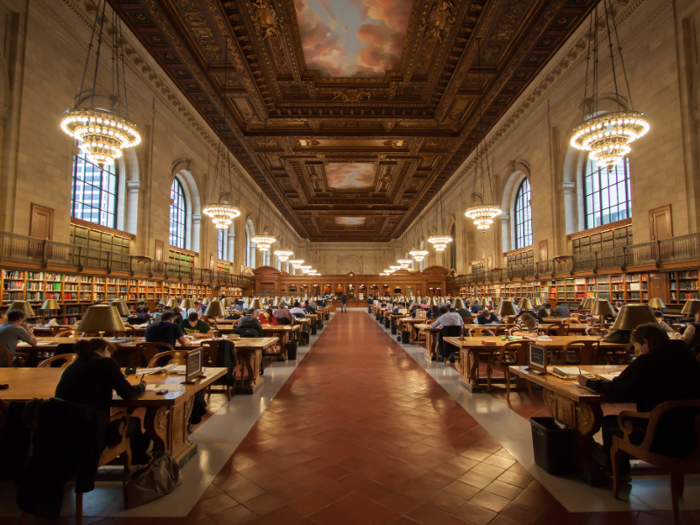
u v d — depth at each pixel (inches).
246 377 254.5
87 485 92.6
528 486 117.3
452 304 589.0
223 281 889.5
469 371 239.1
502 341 235.1
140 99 545.6
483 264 943.7
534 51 450.9
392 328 553.0
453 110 592.4
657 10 407.8
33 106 373.1
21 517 93.8
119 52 478.6
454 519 100.3
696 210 375.6
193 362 133.2
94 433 94.0
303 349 411.5
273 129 660.1
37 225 379.9
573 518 100.3
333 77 505.0
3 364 172.7
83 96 440.1
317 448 146.6
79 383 101.0
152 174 582.9
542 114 641.6
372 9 391.9
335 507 106.3
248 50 446.6
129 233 558.9
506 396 217.5
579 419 122.6
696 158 378.3
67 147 418.6
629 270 448.8
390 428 168.4
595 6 387.5
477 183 946.7
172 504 107.5
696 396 100.5
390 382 255.1
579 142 343.6
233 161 944.3
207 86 513.7
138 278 547.8
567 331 295.9
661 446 95.7
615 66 465.1
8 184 350.0
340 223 1631.4
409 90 532.7
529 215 760.3
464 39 418.3
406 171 896.3
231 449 145.6
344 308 1178.0
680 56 385.7
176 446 130.6
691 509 103.7
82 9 417.4
